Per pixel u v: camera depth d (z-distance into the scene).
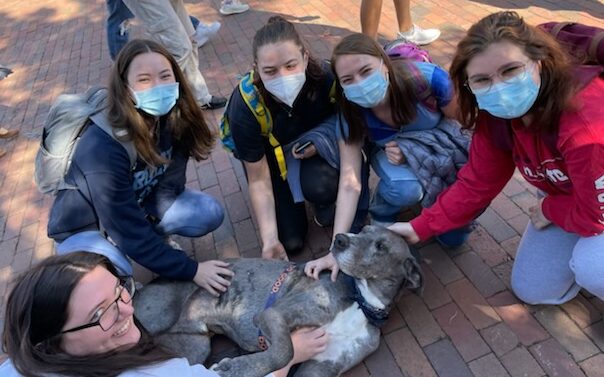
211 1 7.52
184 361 1.71
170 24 4.32
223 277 2.79
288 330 2.43
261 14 6.84
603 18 5.26
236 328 2.67
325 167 3.13
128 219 2.58
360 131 2.92
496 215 3.36
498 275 2.99
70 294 1.49
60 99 2.56
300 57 2.68
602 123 1.89
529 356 2.57
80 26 7.74
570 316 2.71
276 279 2.73
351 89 2.62
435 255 3.17
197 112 2.88
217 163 4.29
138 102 2.50
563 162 2.11
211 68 5.79
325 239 3.41
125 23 5.50
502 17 1.96
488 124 2.32
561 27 2.10
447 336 2.72
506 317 2.76
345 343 2.58
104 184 2.46
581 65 1.98
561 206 2.38
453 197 2.62
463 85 2.21
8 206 4.23
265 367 2.29
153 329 2.65
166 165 2.86
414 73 2.74
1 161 4.82
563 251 2.55
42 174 2.57
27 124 5.38
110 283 1.59
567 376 2.47
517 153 2.28
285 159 3.22
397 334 2.78
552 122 2.00
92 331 1.53
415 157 2.86
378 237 2.55
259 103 2.83
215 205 3.26
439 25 5.68
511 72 1.90
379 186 3.11
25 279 1.51
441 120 2.96
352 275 2.53
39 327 1.47
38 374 1.44
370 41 2.59
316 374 2.47
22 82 6.32
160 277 2.89
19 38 7.70
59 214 2.67
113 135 2.47
